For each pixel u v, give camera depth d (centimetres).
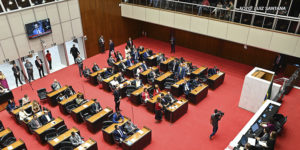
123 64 1680
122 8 2181
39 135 1053
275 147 832
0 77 1447
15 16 1497
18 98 1457
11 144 986
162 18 1955
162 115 1269
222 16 1612
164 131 1158
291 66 1573
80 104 1273
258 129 888
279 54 1620
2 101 1348
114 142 1081
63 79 1673
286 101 1095
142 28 2494
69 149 955
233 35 1606
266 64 1756
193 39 2122
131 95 1350
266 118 945
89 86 1577
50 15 1677
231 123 1206
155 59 1803
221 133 1140
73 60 1980
